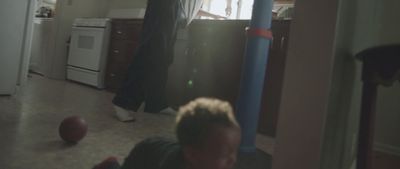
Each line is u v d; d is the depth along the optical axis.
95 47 3.73
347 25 1.04
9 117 1.89
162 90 2.53
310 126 0.97
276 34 2.25
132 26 3.42
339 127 1.15
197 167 0.54
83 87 3.68
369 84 1.03
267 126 2.31
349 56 1.13
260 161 1.57
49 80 3.96
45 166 1.24
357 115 1.41
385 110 1.89
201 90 2.67
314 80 0.97
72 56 4.07
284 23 2.21
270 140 2.14
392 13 1.69
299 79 1.00
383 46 0.99
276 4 2.87
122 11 3.94
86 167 1.28
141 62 2.23
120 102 2.18
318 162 0.96
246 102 1.70
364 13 1.25
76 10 4.33
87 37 3.87
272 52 2.27
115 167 0.97
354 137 1.42
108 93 3.43
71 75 4.09
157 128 2.07
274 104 2.27
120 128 1.96
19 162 1.24
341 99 1.11
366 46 1.37
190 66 2.76
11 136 1.55
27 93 2.75
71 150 1.45
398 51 0.97
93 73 3.73
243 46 2.42
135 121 2.21
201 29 2.68
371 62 1.02
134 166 0.82
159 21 2.30
